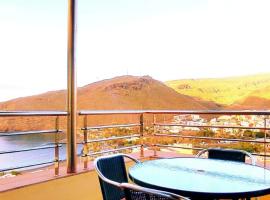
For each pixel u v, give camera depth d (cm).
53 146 331
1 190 275
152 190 171
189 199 163
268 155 358
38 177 322
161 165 237
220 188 175
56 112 331
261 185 181
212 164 241
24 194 293
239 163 247
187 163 246
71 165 348
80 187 349
